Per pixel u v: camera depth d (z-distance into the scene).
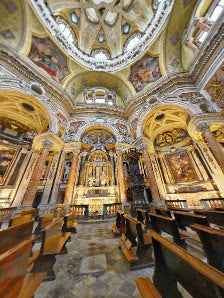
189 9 10.29
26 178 11.53
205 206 8.48
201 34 10.35
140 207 7.14
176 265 1.34
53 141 10.80
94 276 2.24
